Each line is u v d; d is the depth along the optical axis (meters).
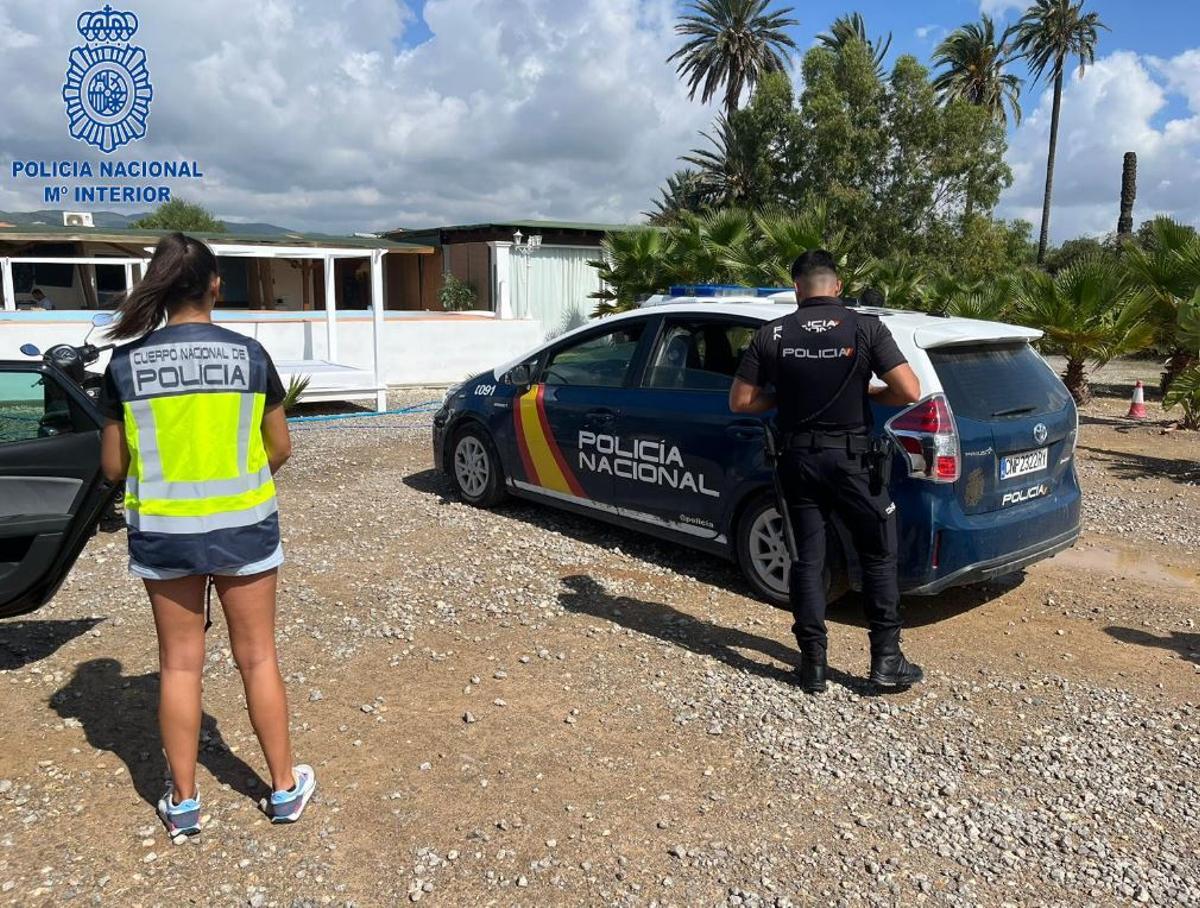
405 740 3.61
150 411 2.71
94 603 5.01
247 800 3.19
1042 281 14.59
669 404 5.55
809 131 32.25
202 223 46.84
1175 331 14.12
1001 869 2.92
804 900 2.76
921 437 4.42
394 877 2.82
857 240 30.47
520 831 3.05
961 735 3.77
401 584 5.36
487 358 16.48
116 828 3.02
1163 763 3.59
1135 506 7.78
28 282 23.31
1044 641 4.80
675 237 16.45
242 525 2.82
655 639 4.64
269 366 2.92
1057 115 46.91
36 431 4.47
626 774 3.41
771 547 5.09
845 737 3.72
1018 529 4.72
